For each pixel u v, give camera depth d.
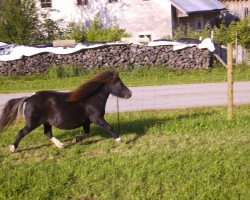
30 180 8.60
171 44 24.41
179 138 10.68
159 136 10.95
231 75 11.80
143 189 8.10
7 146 10.71
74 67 24.17
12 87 20.98
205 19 37.28
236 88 17.83
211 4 36.34
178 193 7.88
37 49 24.62
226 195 7.75
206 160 9.15
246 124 11.66
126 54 24.75
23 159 9.81
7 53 24.70
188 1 34.44
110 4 32.94
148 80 21.05
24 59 24.66
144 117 13.05
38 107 9.80
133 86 19.53
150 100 16.08
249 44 29.00
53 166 9.20
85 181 8.41
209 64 24.23
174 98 16.27
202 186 8.06
